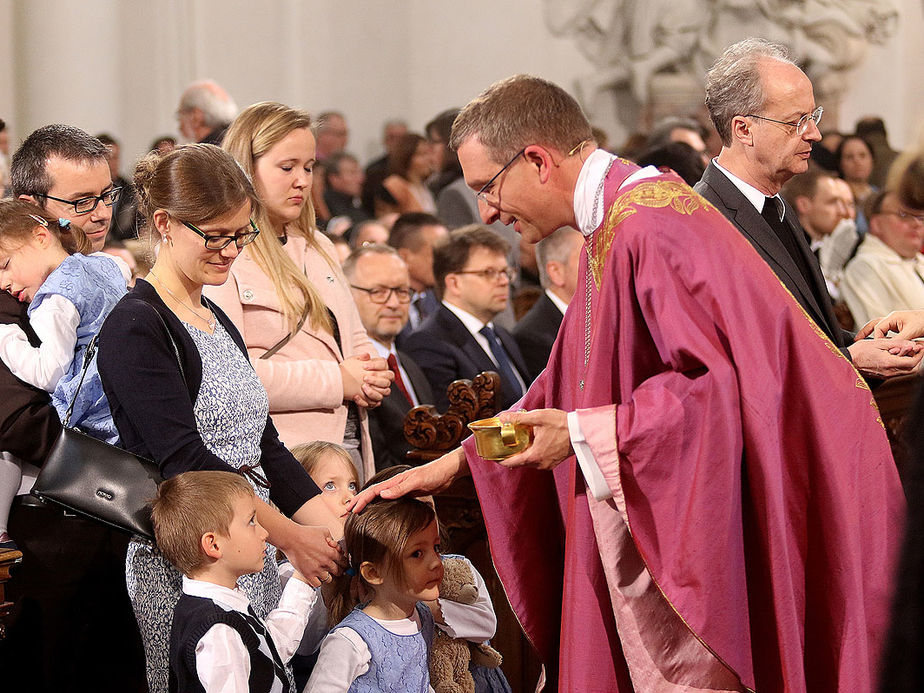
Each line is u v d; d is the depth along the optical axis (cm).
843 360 248
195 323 276
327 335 365
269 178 354
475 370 493
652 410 237
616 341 252
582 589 256
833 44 1306
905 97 1324
